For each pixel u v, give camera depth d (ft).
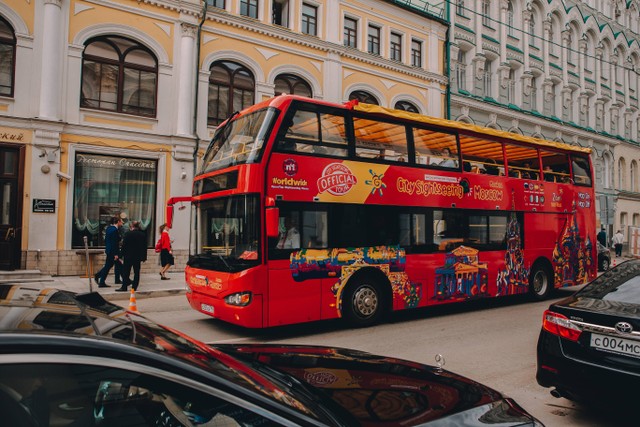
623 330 12.05
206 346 7.18
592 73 109.81
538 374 13.92
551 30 99.09
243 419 5.44
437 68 74.02
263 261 22.61
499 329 26.17
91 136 45.39
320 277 24.47
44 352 4.69
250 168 22.81
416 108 72.28
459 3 80.38
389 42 68.49
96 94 46.60
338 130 25.91
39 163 42.52
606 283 14.51
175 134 49.78
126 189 47.75
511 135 34.68
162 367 5.26
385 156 27.68
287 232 23.52
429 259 29.01
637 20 127.95
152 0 48.65
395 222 27.68
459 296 30.42
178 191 50.06
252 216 22.59
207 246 25.55
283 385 7.19
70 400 4.79
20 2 42.37
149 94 49.39
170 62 50.08
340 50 62.49
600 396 12.25
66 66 44.39
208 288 24.44
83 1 45.27
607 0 116.37
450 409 7.54
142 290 37.60
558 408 14.69
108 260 38.73
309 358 9.99
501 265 33.17
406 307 27.89
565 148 39.19
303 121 24.61
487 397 8.35
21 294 6.95
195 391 5.36
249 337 24.12
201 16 51.57
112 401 5.00
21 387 4.60
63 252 43.65
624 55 121.70
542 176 37.09
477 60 80.94
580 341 12.91
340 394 7.89
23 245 41.91
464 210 31.17
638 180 120.98
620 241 92.07
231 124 26.94
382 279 27.12
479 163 33.06
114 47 47.50
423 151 29.53
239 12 54.80
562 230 38.22
